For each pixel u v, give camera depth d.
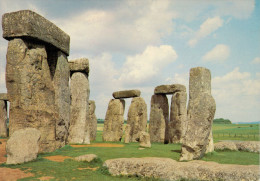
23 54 12.78
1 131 29.66
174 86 24.59
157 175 7.44
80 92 20.06
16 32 12.77
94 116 27.45
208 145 11.99
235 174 6.52
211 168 7.05
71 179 7.52
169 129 23.98
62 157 11.70
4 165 9.45
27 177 7.66
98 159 10.12
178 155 11.81
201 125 10.80
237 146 13.72
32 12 12.97
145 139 15.75
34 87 13.12
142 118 26.11
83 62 20.23
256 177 6.25
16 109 12.46
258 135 30.67
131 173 7.94
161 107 25.80
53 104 14.38
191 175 7.07
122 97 27.28
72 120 19.69
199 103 11.41
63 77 16.11
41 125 13.18
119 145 18.08
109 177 7.85
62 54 16.25
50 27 14.50
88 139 19.81
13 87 12.63
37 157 10.55
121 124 25.98
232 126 66.19
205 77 12.55
